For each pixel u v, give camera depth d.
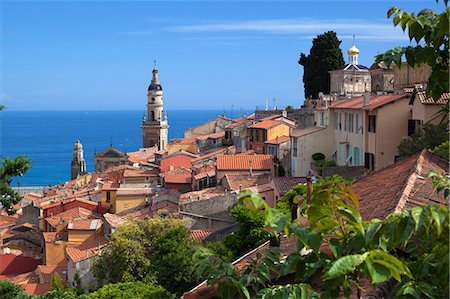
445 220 8.16
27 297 45.88
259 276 10.26
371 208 20.52
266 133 100.12
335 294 8.43
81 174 159.50
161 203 84.44
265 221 8.12
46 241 78.25
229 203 68.81
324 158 78.00
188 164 114.62
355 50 115.69
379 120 61.03
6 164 46.09
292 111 119.06
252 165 85.50
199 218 69.12
